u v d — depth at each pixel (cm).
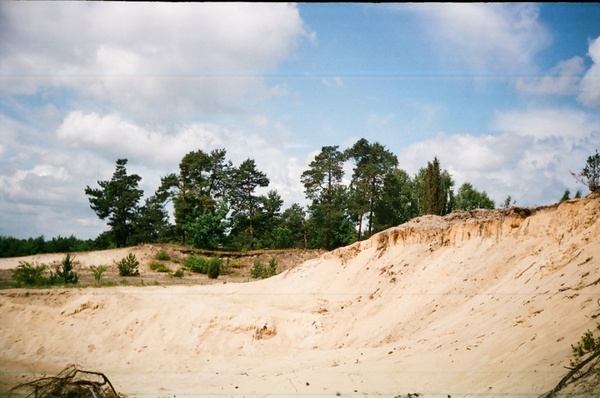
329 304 2655
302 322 2425
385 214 6109
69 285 3203
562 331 1115
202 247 6178
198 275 4956
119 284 3350
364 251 3095
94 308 2584
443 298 2014
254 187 7438
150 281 4022
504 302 1562
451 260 2298
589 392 773
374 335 2056
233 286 3300
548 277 1521
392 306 2250
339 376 1444
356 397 1204
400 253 2792
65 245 6366
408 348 1598
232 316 2469
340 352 1889
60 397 1456
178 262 5359
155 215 7025
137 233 6881
